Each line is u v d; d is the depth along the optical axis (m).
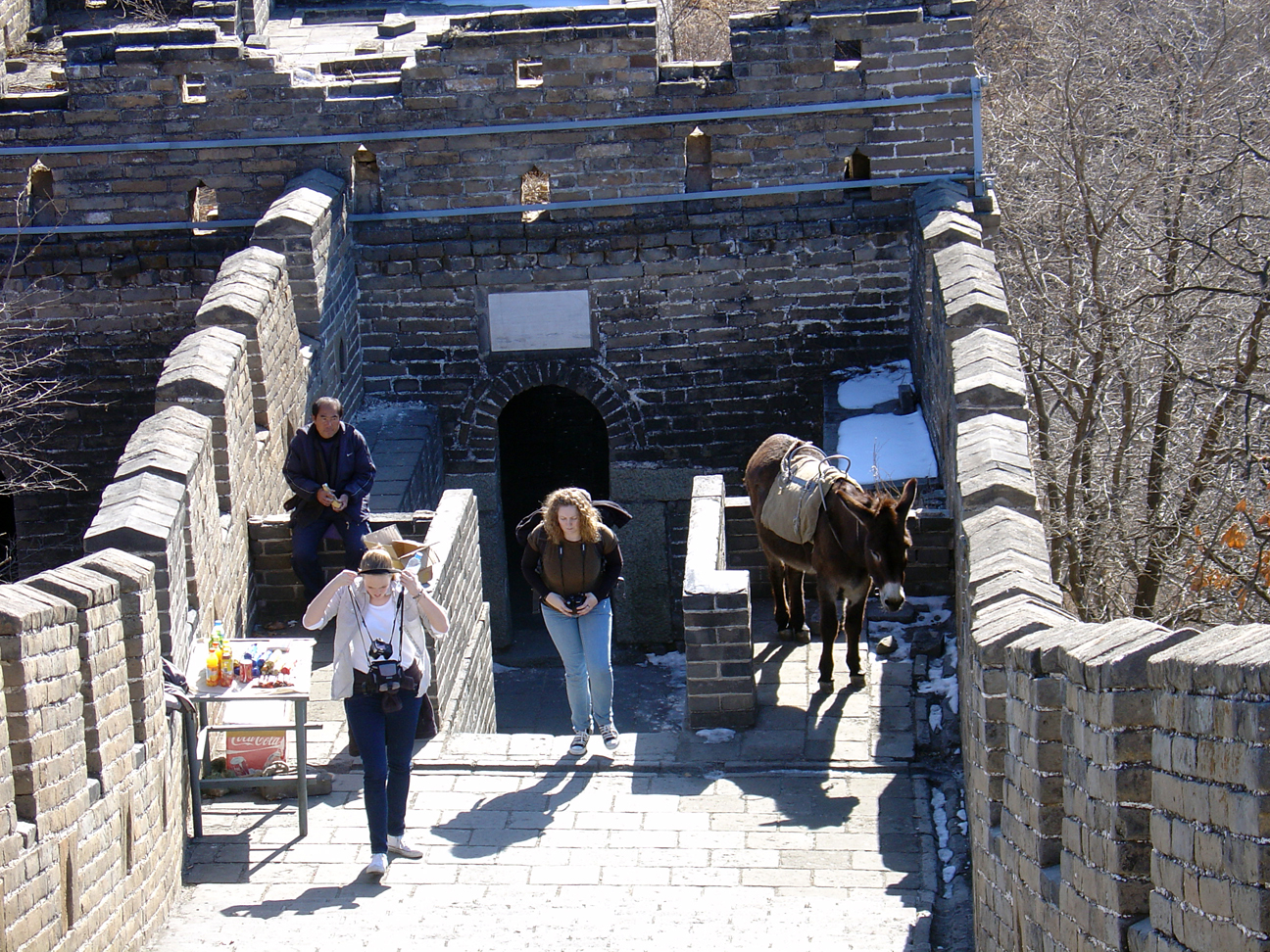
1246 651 3.59
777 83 15.67
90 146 15.91
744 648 9.08
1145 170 19.16
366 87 15.90
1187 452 17.06
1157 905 4.13
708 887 7.48
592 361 16.67
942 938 6.95
